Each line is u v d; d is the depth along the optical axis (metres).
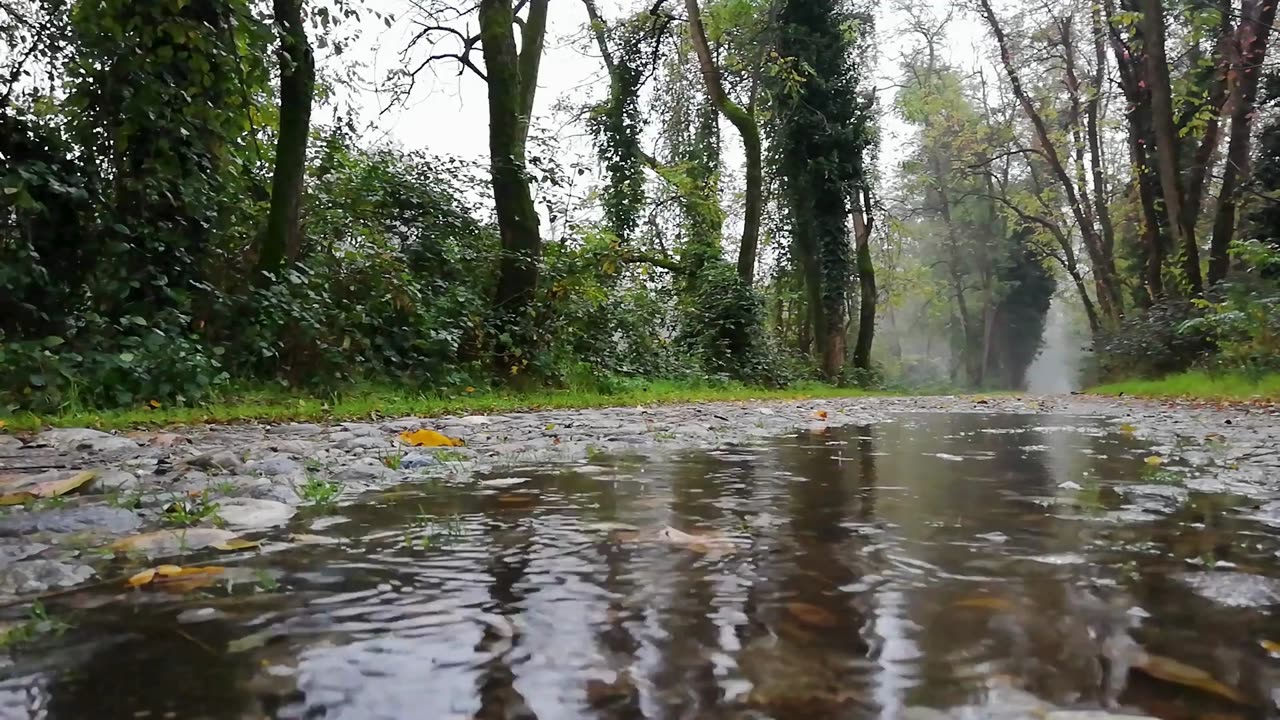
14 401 5.89
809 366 23.16
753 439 5.39
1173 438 5.48
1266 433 5.87
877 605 1.50
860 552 1.95
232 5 7.60
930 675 1.15
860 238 26.28
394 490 2.98
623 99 19.97
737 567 1.79
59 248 7.25
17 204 6.65
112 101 7.53
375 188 11.47
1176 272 18.28
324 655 1.23
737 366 18.02
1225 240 18.53
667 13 19.47
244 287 8.64
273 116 9.70
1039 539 2.10
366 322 9.10
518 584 1.64
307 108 9.02
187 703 1.06
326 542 2.06
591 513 2.49
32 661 1.20
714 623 1.39
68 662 1.20
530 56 14.91
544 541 2.07
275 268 8.69
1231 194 18.34
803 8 21.62
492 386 10.57
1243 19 17.06
